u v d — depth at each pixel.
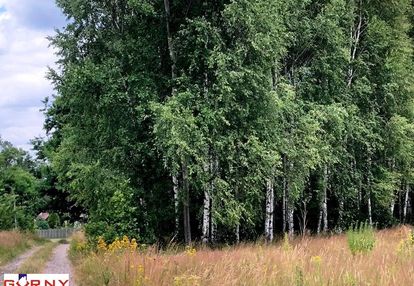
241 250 15.27
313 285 8.45
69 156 22.22
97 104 19.92
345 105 26.72
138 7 20.11
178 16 21.77
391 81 29.25
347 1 27.66
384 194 30.16
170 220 22.17
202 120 19.03
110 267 12.23
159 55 21.80
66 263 18.53
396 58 29.36
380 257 12.21
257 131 20.66
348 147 28.81
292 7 24.19
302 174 23.56
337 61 25.72
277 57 21.42
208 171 20.39
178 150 17.97
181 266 10.83
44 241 37.22
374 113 28.70
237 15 19.50
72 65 20.44
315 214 30.77
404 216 35.47
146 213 20.58
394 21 30.14
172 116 17.88
